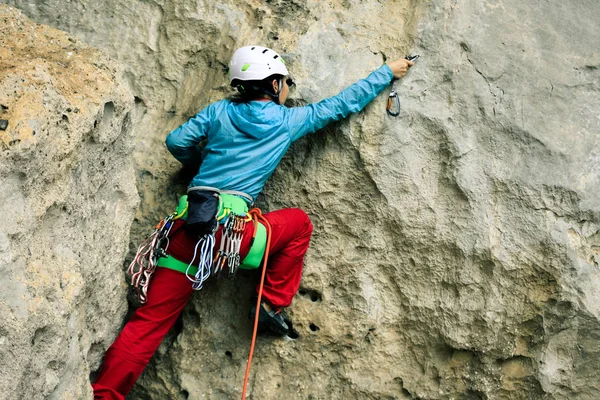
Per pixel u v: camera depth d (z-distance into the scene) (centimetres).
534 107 356
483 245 350
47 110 268
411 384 366
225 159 329
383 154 355
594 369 354
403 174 355
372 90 344
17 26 306
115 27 391
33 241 265
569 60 363
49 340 266
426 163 357
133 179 337
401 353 367
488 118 354
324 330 362
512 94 356
